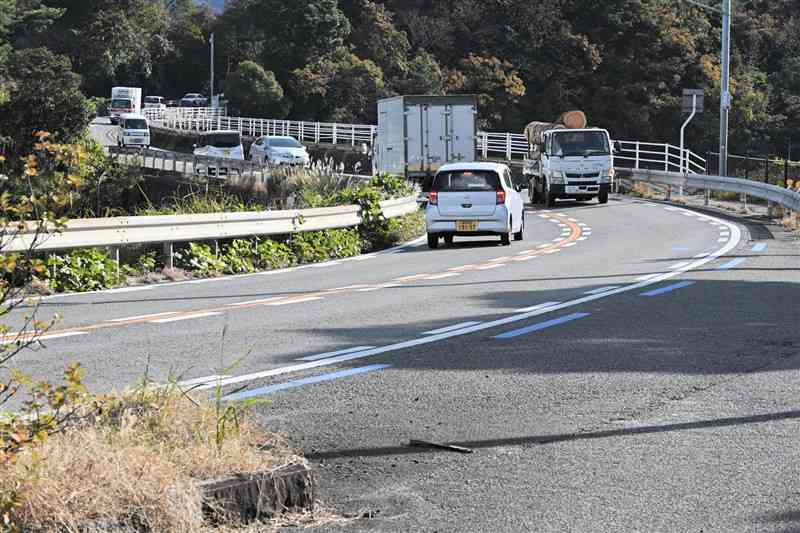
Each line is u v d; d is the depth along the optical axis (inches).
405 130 1809.8
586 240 1152.2
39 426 239.8
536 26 4867.1
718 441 326.0
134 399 289.1
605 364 446.3
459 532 247.6
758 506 263.1
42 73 3599.9
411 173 1812.3
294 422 352.5
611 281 747.4
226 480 246.2
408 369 438.3
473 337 515.2
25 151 2150.6
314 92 4650.6
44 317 597.0
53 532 215.3
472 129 1813.5
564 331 530.3
